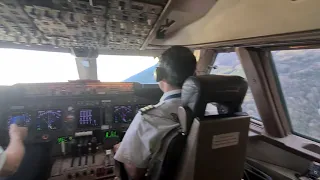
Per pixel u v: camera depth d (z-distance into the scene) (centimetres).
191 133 84
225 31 147
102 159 182
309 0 81
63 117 188
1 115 169
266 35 121
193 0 114
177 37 213
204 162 86
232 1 115
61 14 115
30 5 100
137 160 94
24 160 170
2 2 95
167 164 89
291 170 213
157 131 92
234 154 95
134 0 94
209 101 83
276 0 94
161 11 112
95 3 96
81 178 166
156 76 108
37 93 182
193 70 103
